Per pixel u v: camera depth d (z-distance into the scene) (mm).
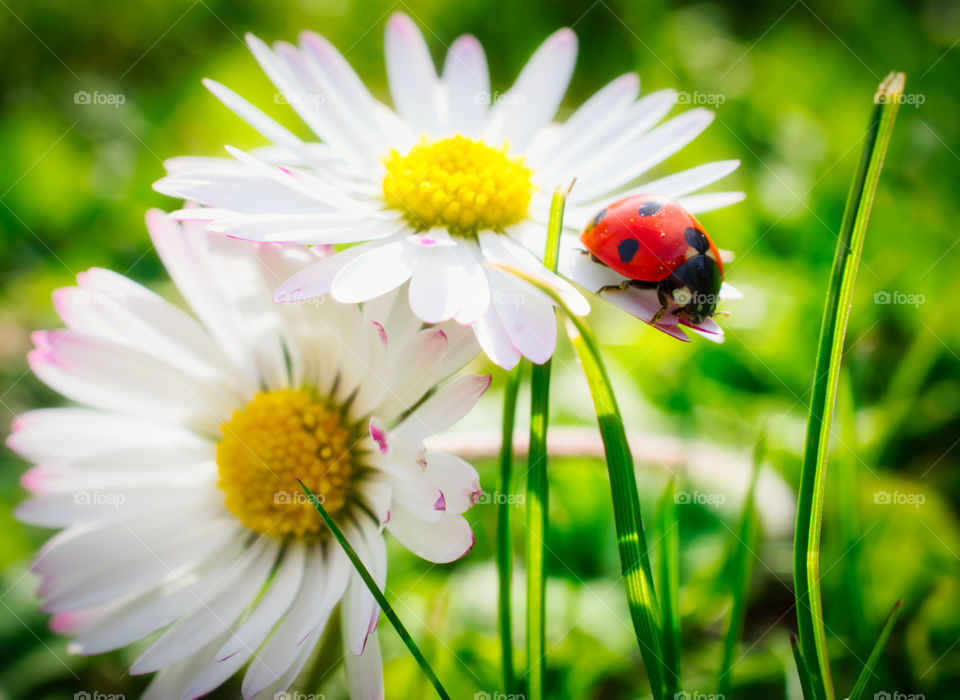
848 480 97
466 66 105
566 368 115
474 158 96
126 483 93
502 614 91
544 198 97
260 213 91
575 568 104
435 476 88
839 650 98
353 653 87
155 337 94
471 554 104
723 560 101
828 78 151
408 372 90
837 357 86
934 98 144
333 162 97
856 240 86
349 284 89
